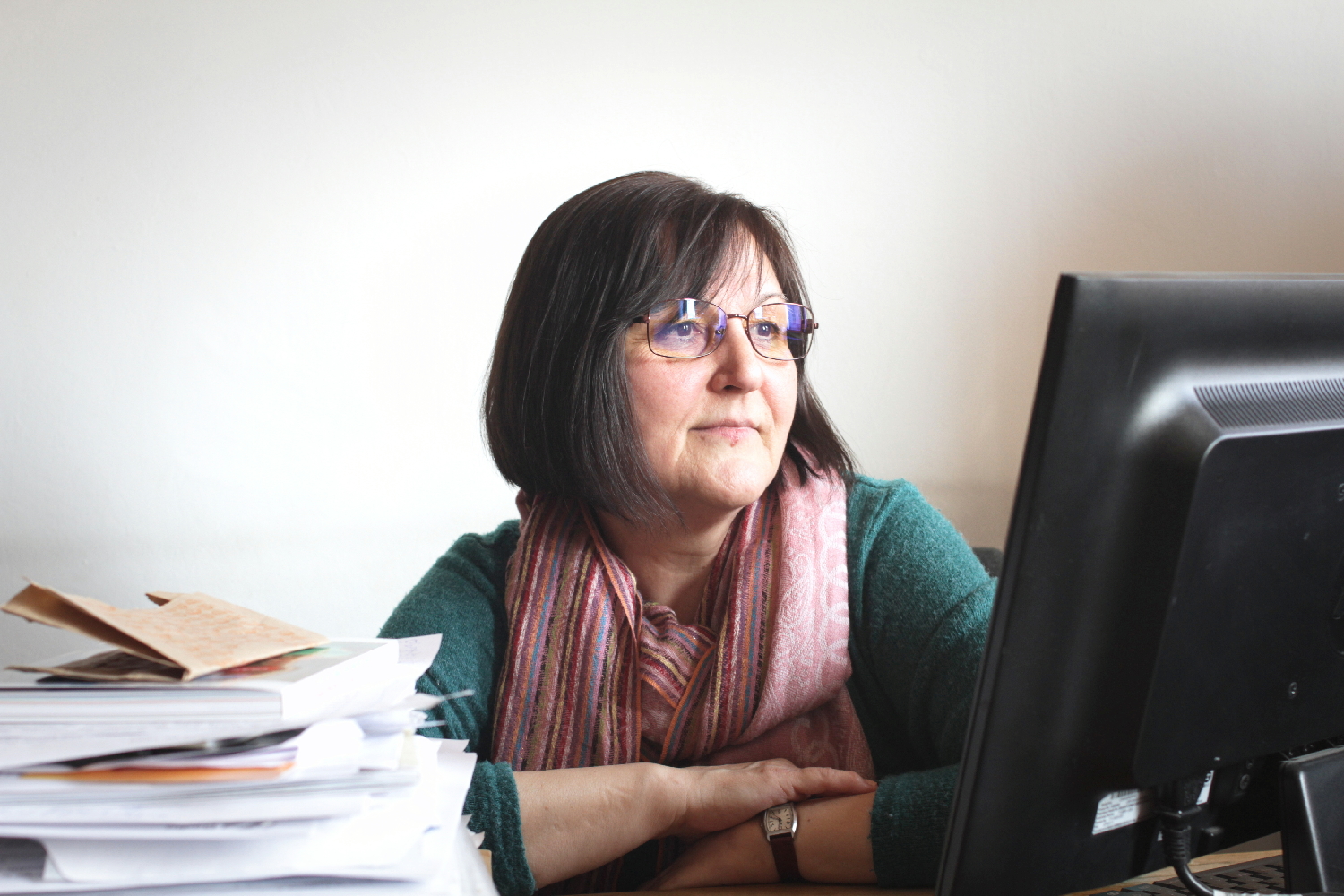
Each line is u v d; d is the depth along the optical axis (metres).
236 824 0.45
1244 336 0.49
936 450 2.26
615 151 2.20
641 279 0.87
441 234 2.19
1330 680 0.56
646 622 0.98
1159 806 0.55
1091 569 0.47
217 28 2.11
